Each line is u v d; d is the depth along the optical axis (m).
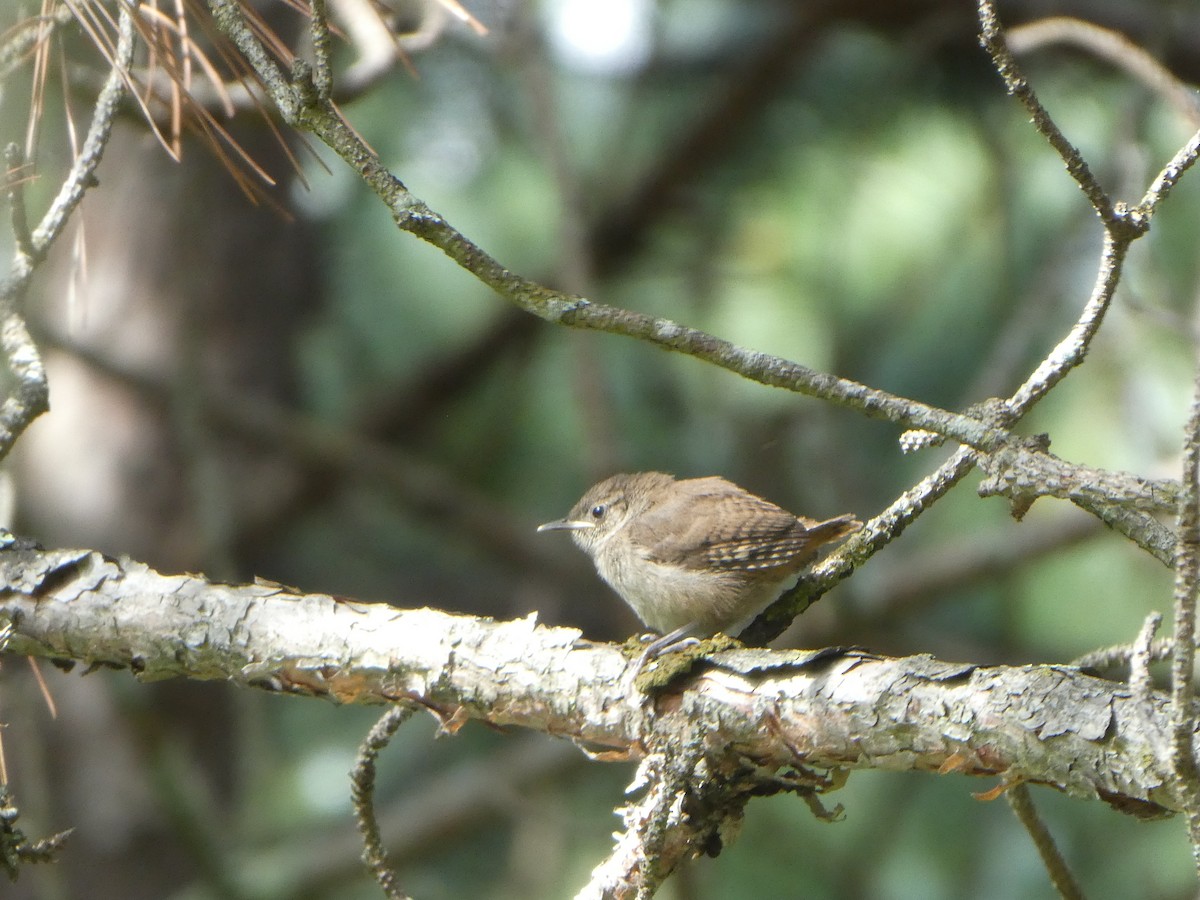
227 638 5.39
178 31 5.67
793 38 11.50
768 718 4.75
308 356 13.21
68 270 11.73
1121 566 11.73
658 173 12.39
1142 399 10.95
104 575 5.58
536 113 11.30
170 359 11.84
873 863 10.69
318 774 11.95
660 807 4.75
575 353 10.88
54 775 11.04
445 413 13.14
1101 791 4.23
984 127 11.55
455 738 12.15
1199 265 10.89
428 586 13.48
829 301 11.82
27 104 6.00
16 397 5.63
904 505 5.52
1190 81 11.05
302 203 12.21
